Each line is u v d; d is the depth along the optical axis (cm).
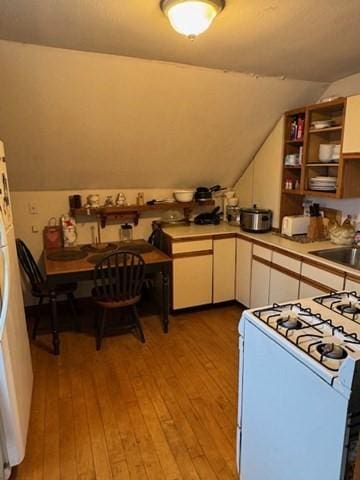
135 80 243
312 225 298
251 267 324
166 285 293
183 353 268
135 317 284
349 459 100
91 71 229
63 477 163
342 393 97
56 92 238
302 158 293
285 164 318
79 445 181
